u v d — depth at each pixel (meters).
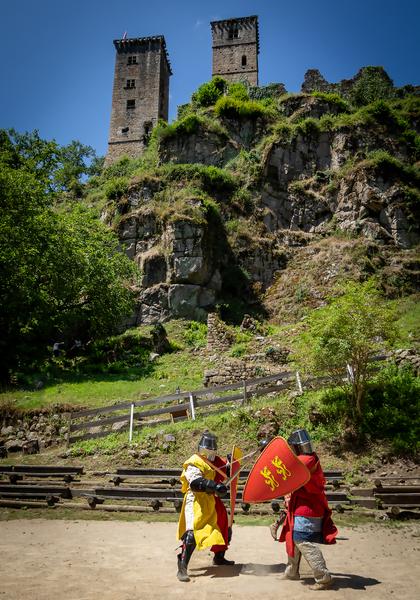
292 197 40.91
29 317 26.22
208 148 44.06
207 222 35.16
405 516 8.28
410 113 47.38
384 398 13.17
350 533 7.25
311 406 13.79
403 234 35.94
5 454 15.28
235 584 4.60
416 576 4.87
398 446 11.52
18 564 5.52
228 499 9.55
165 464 12.46
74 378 23.59
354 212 38.00
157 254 34.50
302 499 4.64
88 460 13.36
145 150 61.34
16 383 22.55
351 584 4.55
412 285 31.59
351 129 43.31
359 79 51.47
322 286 33.28
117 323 30.61
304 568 5.26
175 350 27.80
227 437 13.49
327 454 12.04
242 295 35.44
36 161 32.06
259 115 46.09
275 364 21.45
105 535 7.29
